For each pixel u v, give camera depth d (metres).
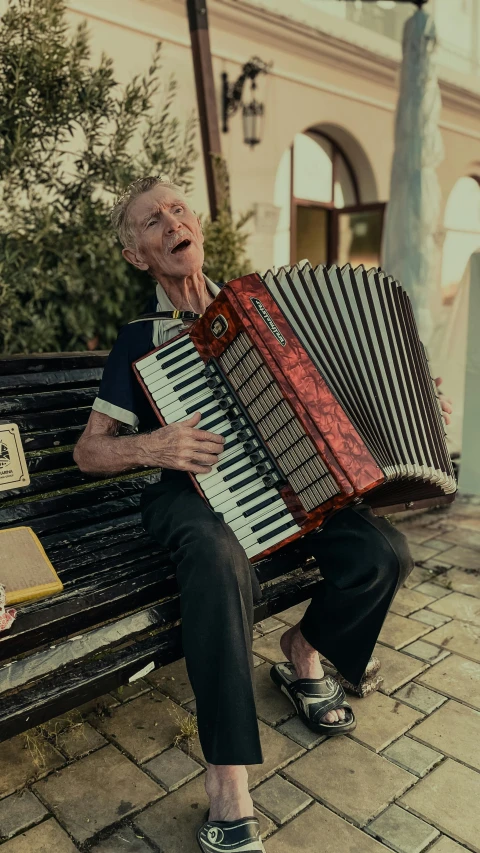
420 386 1.73
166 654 1.56
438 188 4.00
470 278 2.97
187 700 1.98
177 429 1.58
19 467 1.86
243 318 1.53
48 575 1.56
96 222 3.98
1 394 1.92
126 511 2.04
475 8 8.09
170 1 5.32
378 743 1.77
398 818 1.52
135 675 1.51
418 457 1.55
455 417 3.36
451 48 7.93
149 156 4.18
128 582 1.61
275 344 1.51
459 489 3.12
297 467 1.50
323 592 1.72
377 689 2.01
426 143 3.92
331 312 1.62
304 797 1.58
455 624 2.39
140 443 1.62
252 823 1.38
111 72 3.93
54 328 4.08
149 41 5.36
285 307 1.58
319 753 1.74
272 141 6.83
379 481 1.45
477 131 8.68
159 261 1.90
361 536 1.63
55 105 3.76
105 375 1.78
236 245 4.73
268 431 1.54
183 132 5.43
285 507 1.54
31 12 3.61
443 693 1.99
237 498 1.57
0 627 1.36
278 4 6.29
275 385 1.49
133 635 1.52
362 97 7.70
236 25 6.12
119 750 1.76
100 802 1.58
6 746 1.78
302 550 1.77
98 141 4.04
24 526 1.78
